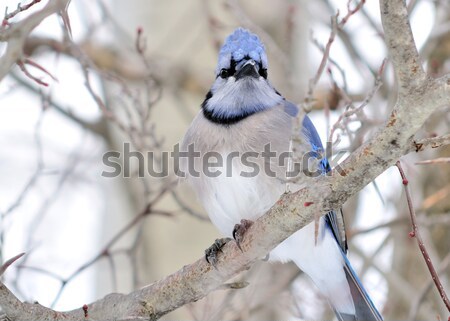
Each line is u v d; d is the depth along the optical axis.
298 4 13.80
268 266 11.96
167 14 14.12
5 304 6.65
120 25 13.64
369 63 12.24
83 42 13.29
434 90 6.14
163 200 12.95
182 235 13.03
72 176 13.95
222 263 7.62
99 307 7.83
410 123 6.29
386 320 11.67
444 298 7.10
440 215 11.61
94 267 13.54
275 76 13.60
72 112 13.69
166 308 7.86
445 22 11.98
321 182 6.68
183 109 13.31
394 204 12.18
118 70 13.49
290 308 11.53
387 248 12.91
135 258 10.62
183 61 13.76
